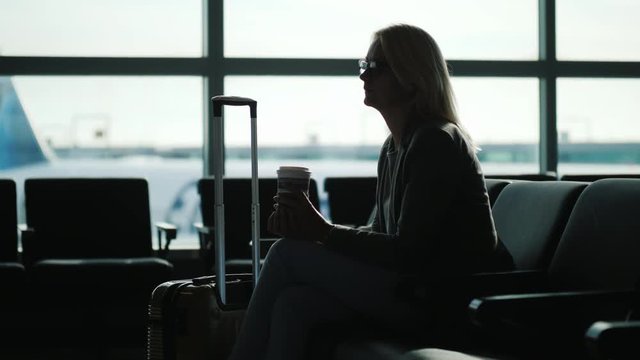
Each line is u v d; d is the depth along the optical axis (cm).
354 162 498
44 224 392
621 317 163
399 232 180
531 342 172
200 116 486
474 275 178
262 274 193
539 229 201
